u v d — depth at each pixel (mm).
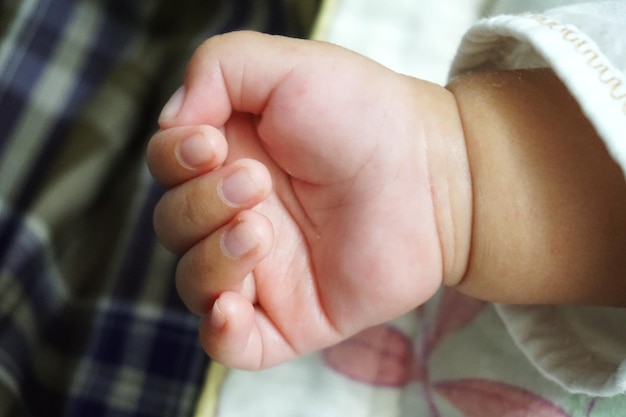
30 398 250
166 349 253
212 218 194
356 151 204
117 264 257
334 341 216
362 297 209
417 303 212
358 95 204
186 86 202
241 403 236
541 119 203
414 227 207
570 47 195
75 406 248
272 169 209
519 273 205
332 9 262
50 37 267
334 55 204
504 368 218
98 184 262
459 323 228
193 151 193
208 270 195
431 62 259
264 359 212
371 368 236
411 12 263
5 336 248
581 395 207
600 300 203
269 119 203
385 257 207
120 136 265
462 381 223
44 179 259
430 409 226
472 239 207
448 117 207
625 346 201
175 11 280
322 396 235
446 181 206
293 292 211
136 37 277
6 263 250
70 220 259
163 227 202
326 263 209
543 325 210
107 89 268
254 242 191
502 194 203
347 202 208
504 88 207
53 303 256
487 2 263
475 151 205
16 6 267
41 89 263
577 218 199
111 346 253
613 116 189
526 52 212
